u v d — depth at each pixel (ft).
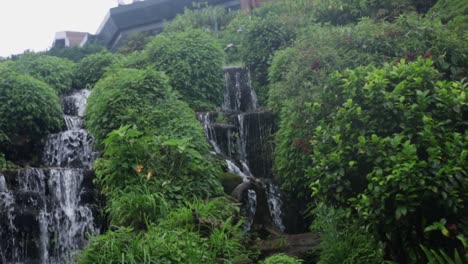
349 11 51.49
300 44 38.63
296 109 30.55
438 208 15.71
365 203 15.98
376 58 33.27
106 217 27.96
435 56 31.71
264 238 26.73
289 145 30.96
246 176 32.17
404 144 15.69
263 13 62.64
